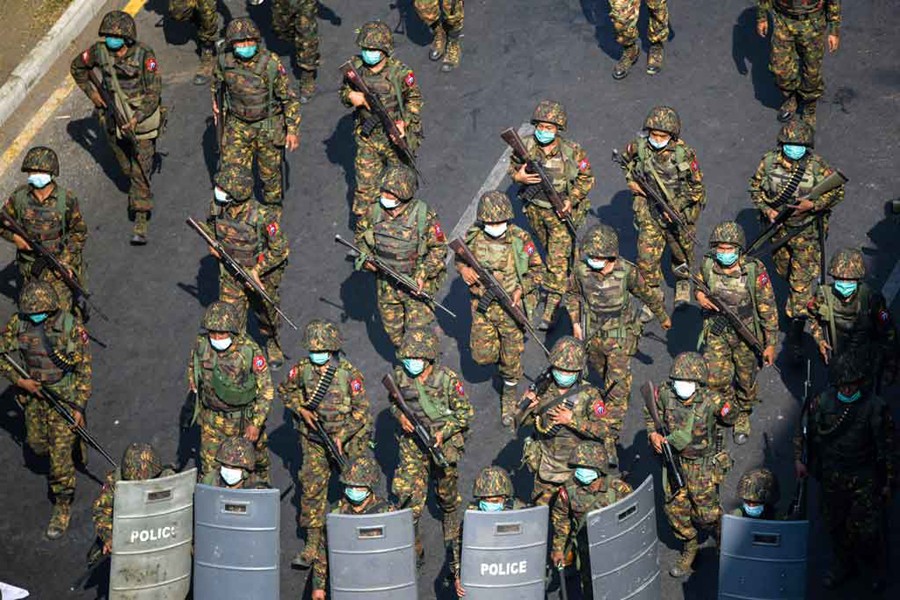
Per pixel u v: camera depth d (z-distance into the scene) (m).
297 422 30.12
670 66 41.03
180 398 34.25
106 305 36.16
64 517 31.70
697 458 29.16
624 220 37.53
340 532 27.00
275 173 36.59
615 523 27.09
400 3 43.41
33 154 33.06
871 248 36.19
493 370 34.72
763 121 39.44
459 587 27.83
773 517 27.83
